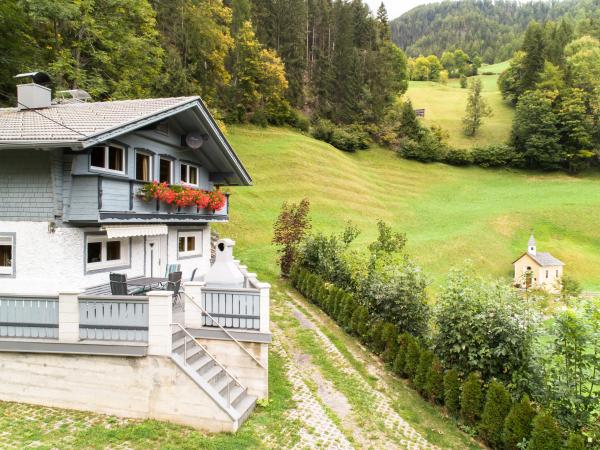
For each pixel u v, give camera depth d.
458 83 165.38
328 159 68.50
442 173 78.56
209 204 17.47
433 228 54.38
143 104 14.72
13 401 9.98
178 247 17.89
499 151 83.44
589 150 81.81
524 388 10.36
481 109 99.31
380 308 15.75
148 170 14.92
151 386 9.42
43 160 11.73
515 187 73.50
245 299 11.12
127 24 32.88
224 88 71.94
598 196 64.38
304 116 83.75
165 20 60.81
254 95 75.75
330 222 48.94
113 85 31.58
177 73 53.75
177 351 10.16
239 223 41.09
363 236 45.91
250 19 81.00
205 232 20.00
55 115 13.48
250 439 9.02
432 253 44.38
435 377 11.70
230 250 13.50
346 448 9.18
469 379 10.67
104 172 12.60
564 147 82.56
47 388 9.84
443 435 10.29
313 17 103.69
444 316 12.02
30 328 9.96
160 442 8.58
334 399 11.51
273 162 60.91
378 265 19.20
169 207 15.45
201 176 19.17
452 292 12.09
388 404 11.56
